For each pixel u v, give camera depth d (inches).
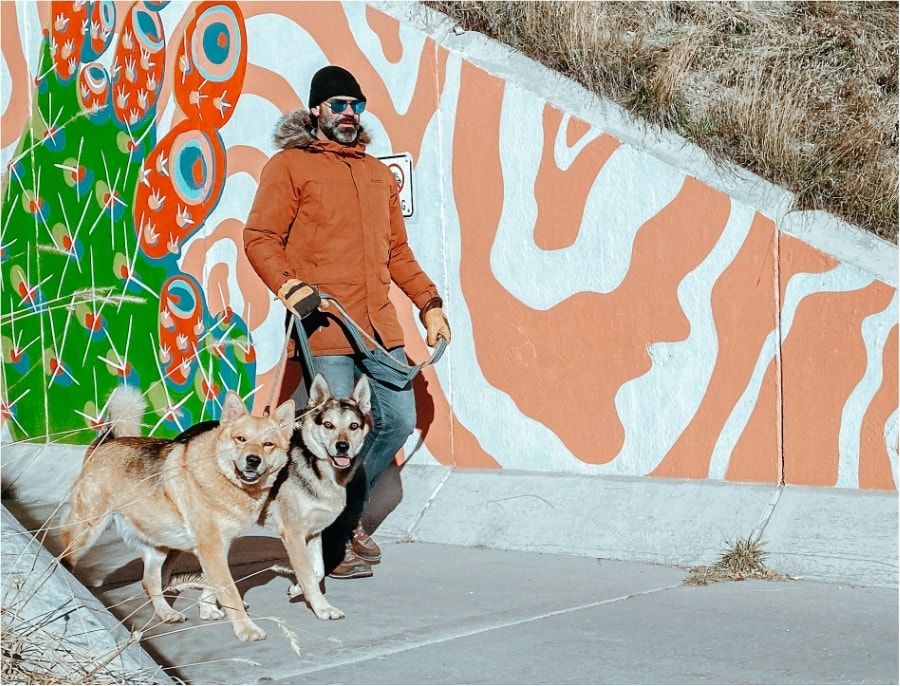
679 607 174.1
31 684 127.8
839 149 219.8
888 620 161.6
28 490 312.5
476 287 245.4
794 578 188.9
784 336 204.7
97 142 332.5
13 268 361.7
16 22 358.0
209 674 149.5
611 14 252.7
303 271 204.7
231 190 293.9
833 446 199.8
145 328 319.6
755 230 207.6
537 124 233.9
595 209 227.0
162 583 192.9
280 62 280.2
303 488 180.5
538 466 237.3
